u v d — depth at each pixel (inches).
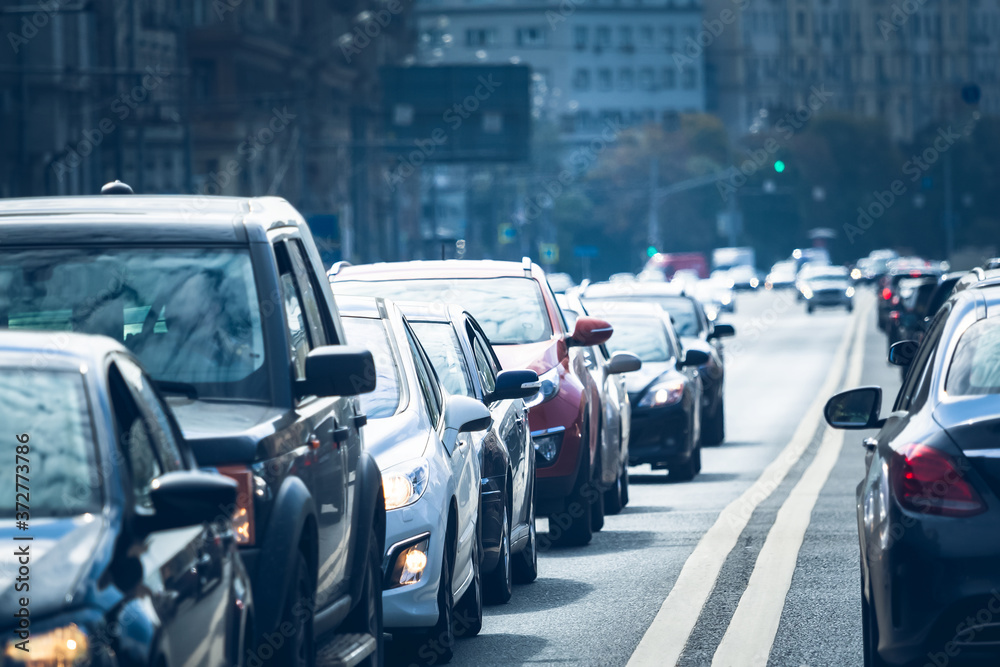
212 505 450.3
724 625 904.3
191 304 633.6
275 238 661.9
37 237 650.2
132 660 410.0
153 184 6589.6
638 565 1158.3
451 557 835.4
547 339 1334.9
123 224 652.7
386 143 7372.1
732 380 3892.7
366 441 805.2
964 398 643.5
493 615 977.5
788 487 1673.2
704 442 2299.5
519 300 1374.3
